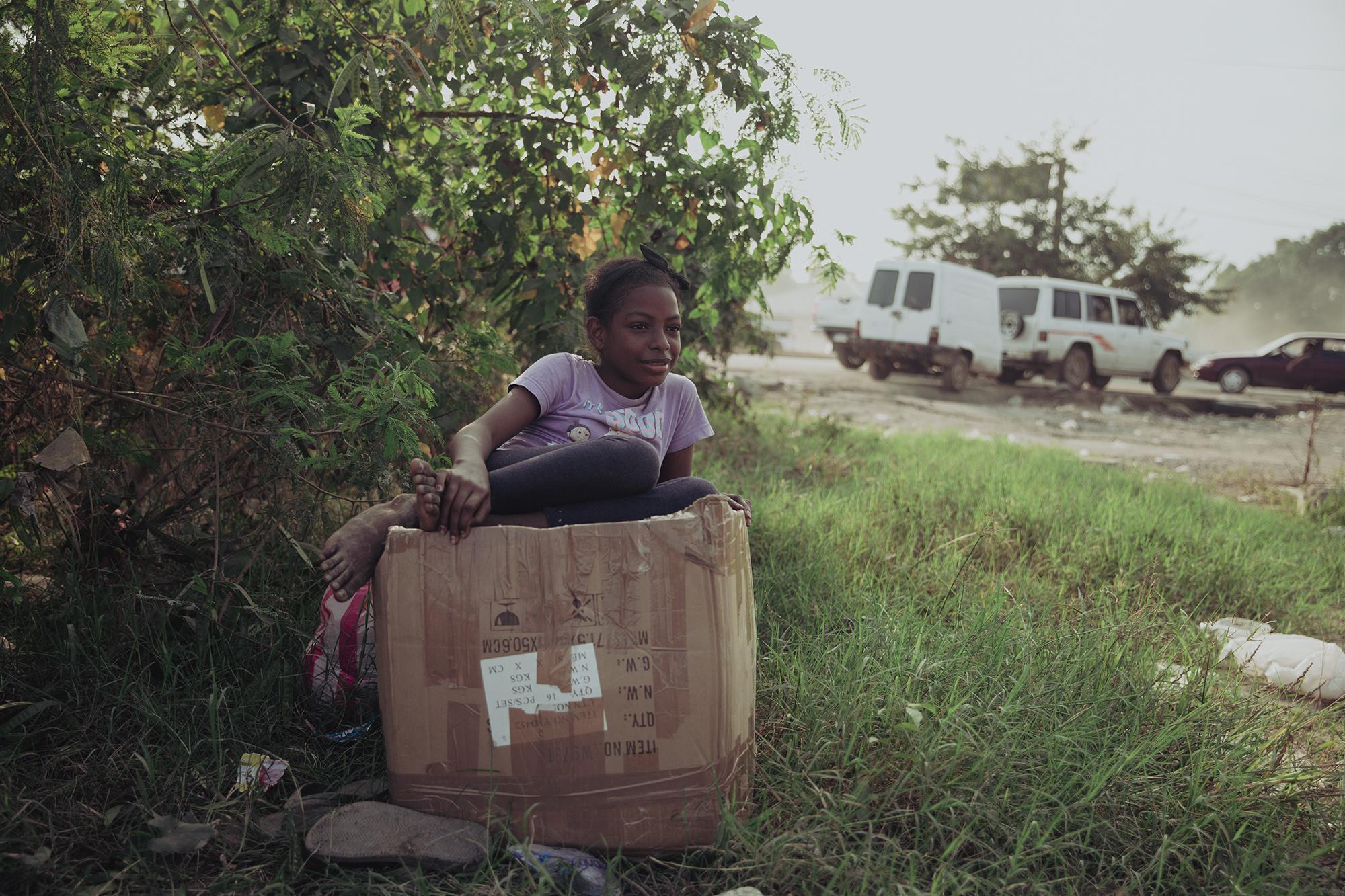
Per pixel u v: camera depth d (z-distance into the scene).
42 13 2.30
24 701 2.26
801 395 14.09
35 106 2.34
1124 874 2.09
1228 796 2.28
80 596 2.61
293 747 2.39
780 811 2.16
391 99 3.59
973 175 31.19
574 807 1.99
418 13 3.47
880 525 4.66
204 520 3.17
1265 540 5.38
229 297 2.89
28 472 2.75
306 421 2.89
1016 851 1.96
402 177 3.81
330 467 2.86
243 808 2.10
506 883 1.87
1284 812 2.32
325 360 3.16
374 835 1.94
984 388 17.19
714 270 4.39
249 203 2.66
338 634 2.49
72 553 2.79
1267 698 3.04
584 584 1.97
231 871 1.90
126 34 2.68
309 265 2.94
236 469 3.06
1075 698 2.69
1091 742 2.46
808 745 2.36
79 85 2.54
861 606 3.35
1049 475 6.73
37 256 2.50
